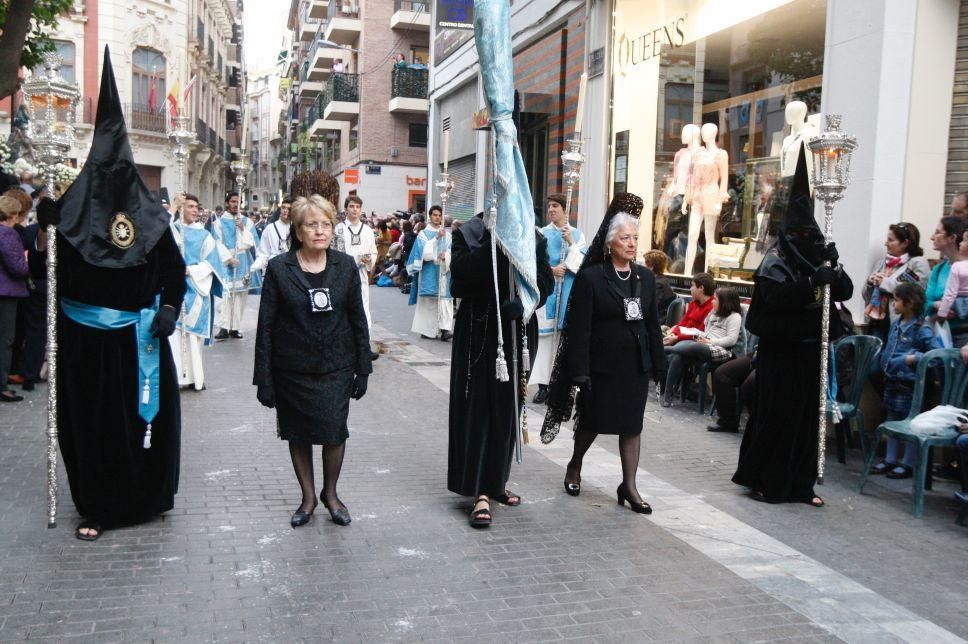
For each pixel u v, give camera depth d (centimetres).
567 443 739
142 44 3406
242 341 1303
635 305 557
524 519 541
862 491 616
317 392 500
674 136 1109
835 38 789
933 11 732
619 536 514
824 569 470
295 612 399
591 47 1305
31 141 548
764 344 592
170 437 507
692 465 679
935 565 481
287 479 605
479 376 533
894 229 711
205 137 4141
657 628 394
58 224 467
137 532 495
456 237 538
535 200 1566
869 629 399
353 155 3800
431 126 2431
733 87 989
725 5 998
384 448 703
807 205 585
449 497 580
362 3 3534
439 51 2311
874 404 730
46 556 455
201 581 430
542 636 383
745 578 454
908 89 732
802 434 583
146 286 490
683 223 1089
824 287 569
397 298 2020
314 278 501
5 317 823
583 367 548
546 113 1481
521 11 1574
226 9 4956
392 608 407
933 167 745
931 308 668
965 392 593
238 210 1302
